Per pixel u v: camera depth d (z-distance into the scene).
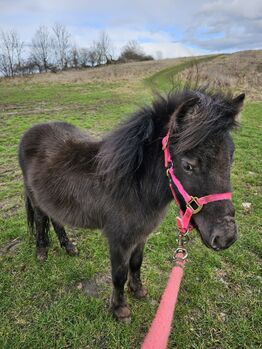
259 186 5.46
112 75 31.88
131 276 2.92
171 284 1.80
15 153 7.16
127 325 2.64
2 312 2.76
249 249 3.71
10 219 4.27
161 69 35.97
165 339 1.42
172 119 1.87
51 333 2.57
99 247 3.66
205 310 2.80
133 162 2.21
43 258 3.42
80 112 12.85
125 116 2.44
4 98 17.94
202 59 42.53
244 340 2.53
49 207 2.88
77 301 2.87
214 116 1.77
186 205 1.95
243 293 3.02
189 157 1.84
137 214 2.31
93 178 2.51
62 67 59.69
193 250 3.63
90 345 2.48
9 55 52.88
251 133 9.14
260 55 45.31
